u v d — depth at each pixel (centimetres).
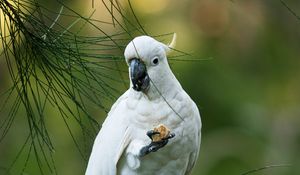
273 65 1672
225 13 1595
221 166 1549
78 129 1323
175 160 815
